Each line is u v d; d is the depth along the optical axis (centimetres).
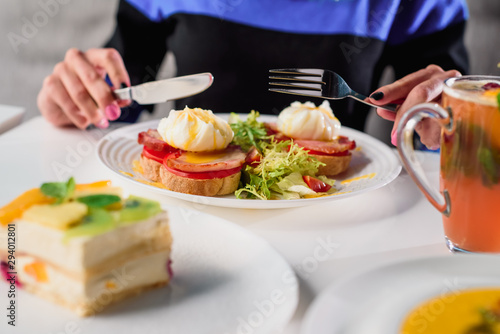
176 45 255
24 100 394
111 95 164
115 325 72
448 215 91
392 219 115
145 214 80
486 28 345
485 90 89
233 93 252
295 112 155
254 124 159
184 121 130
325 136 152
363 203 123
